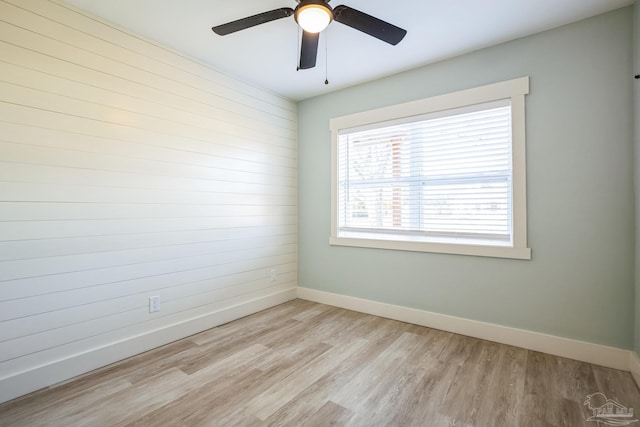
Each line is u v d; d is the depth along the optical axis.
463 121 2.68
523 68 2.37
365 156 3.29
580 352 2.17
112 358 2.15
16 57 1.77
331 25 2.19
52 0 1.90
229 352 2.33
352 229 3.39
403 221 3.03
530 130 2.33
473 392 1.81
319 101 3.59
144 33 2.32
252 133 3.23
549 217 2.27
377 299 3.16
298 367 2.10
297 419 1.58
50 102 1.90
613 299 2.07
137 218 2.31
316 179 3.63
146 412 1.63
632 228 2.01
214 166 2.86
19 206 1.78
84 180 2.04
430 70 2.81
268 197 3.42
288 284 3.70
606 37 2.08
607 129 2.08
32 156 1.83
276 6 2.02
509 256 2.42
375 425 1.54
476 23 2.19
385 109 3.06
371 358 2.23
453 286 2.70
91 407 1.67
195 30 2.29
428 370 2.06
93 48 2.08
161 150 2.46
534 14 2.09
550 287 2.28
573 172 2.19
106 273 2.14
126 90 2.25
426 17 2.12
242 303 3.12
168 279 2.51
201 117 2.75
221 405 1.69
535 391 1.82
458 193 2.71
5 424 1.53
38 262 1.85
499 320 2.48
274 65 2.84
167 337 2.48
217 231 2.89
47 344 1.88
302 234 3.78
